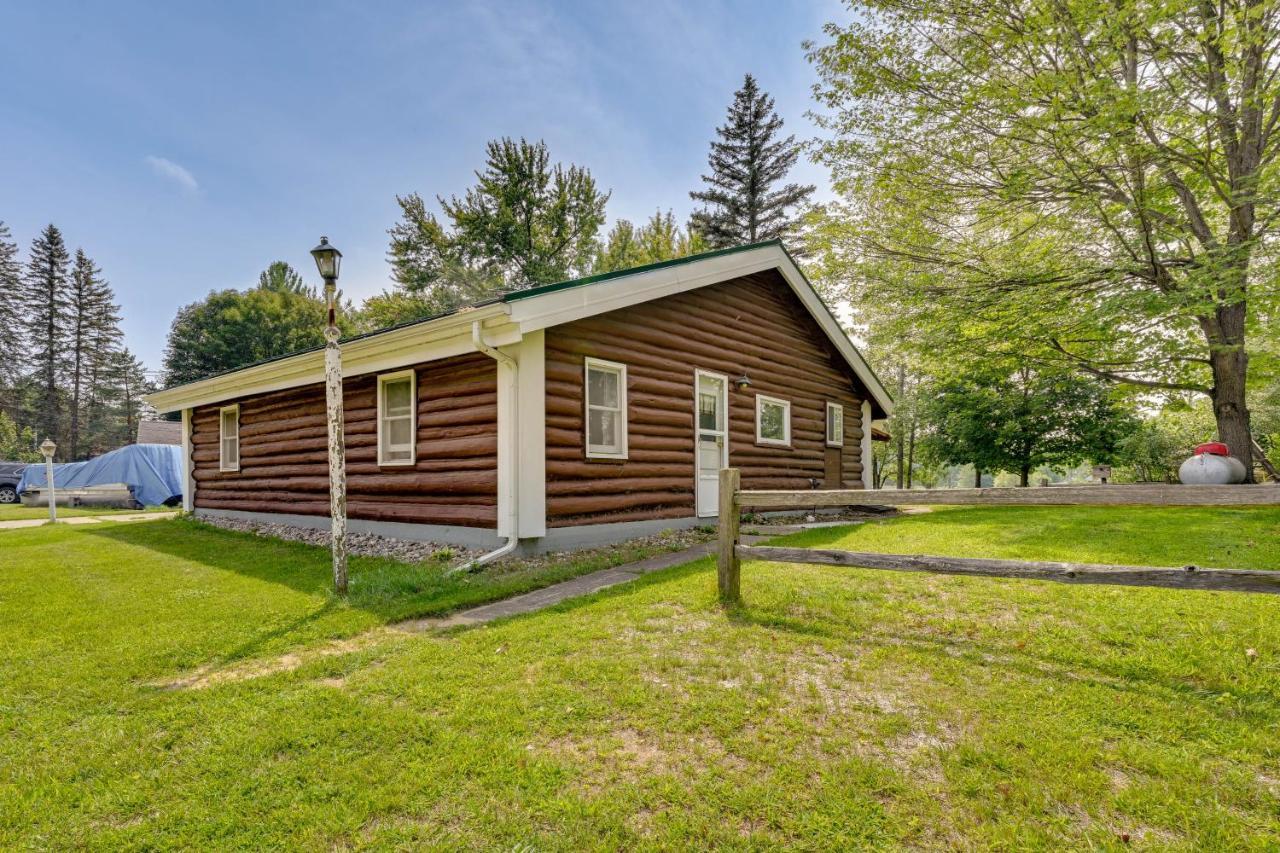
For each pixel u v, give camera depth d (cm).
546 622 388
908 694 264
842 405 1308
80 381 4369
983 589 419
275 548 772
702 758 218
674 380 851
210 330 3884
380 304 3078
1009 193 1041
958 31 1038
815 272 1457
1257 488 253
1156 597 377
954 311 1198
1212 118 899
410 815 190
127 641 376
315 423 934
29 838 183
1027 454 1945
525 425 643
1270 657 281
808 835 175
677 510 845
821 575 487
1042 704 250
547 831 180
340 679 308
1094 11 855
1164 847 165
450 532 705
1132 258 1019
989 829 175
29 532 1018
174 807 197
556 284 636
